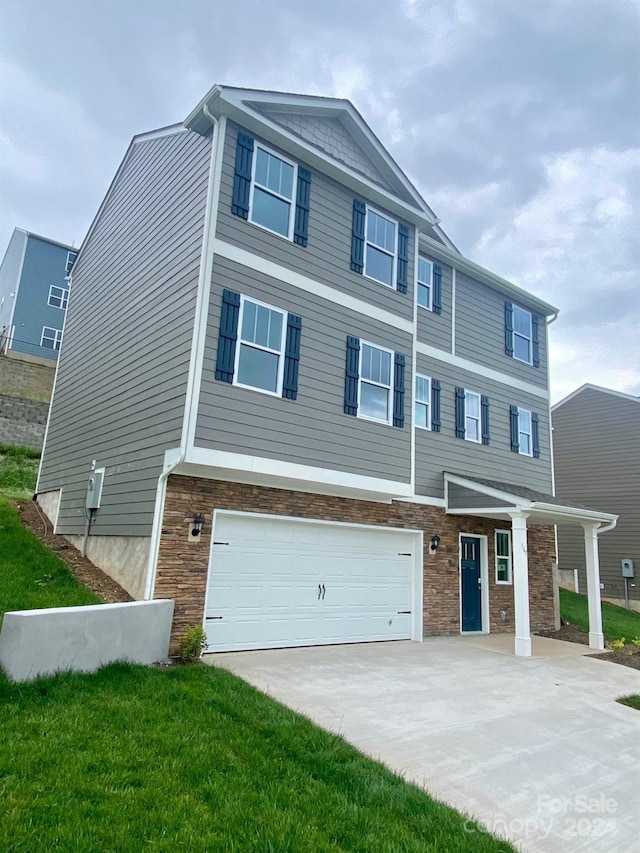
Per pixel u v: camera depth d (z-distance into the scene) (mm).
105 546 9867
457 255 14266
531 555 14719
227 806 3760
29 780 3760
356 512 10781
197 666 7133
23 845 3105
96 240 14102
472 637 12445
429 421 13078
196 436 8047
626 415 21688
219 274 8664
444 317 14102
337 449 9672
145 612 7023
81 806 3537
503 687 8086
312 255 9977
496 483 13195
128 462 9664
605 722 6949
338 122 11195
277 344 9211
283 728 5266
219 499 8844
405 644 10875
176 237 9695
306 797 4047
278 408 9000
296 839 3477
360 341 10438
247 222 9148
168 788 3902
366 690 7156
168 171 10648
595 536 12969
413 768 4918
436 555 12297
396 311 11211
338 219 10562
